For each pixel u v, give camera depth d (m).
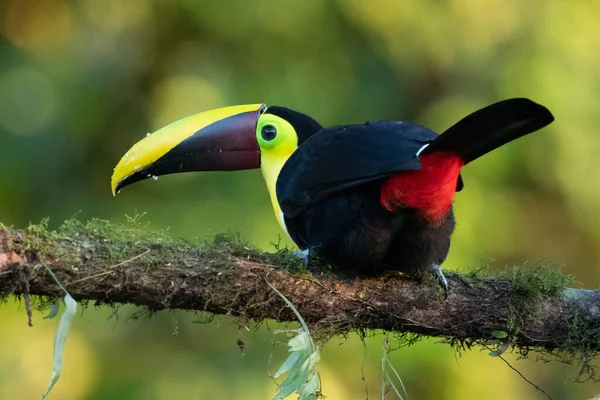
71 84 12.98
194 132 8.09
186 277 6.00
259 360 11.70
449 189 6.24
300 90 12.45
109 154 12.83
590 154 12.54
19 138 12.69
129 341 12.10
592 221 12.90
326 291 6.37
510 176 12.66
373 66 12.73
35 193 12.56
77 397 11.81
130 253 5.91
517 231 12.77
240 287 6.11
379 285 6.51
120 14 13.27
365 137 6.48
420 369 11.45
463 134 5.76
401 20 12.70
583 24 12.75
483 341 6.70
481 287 6.58
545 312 6.57
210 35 12.95
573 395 12.94
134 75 13.12
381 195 6.32
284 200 6.84
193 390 11.59
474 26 12.83
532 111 5.49
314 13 12.55
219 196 11.92
